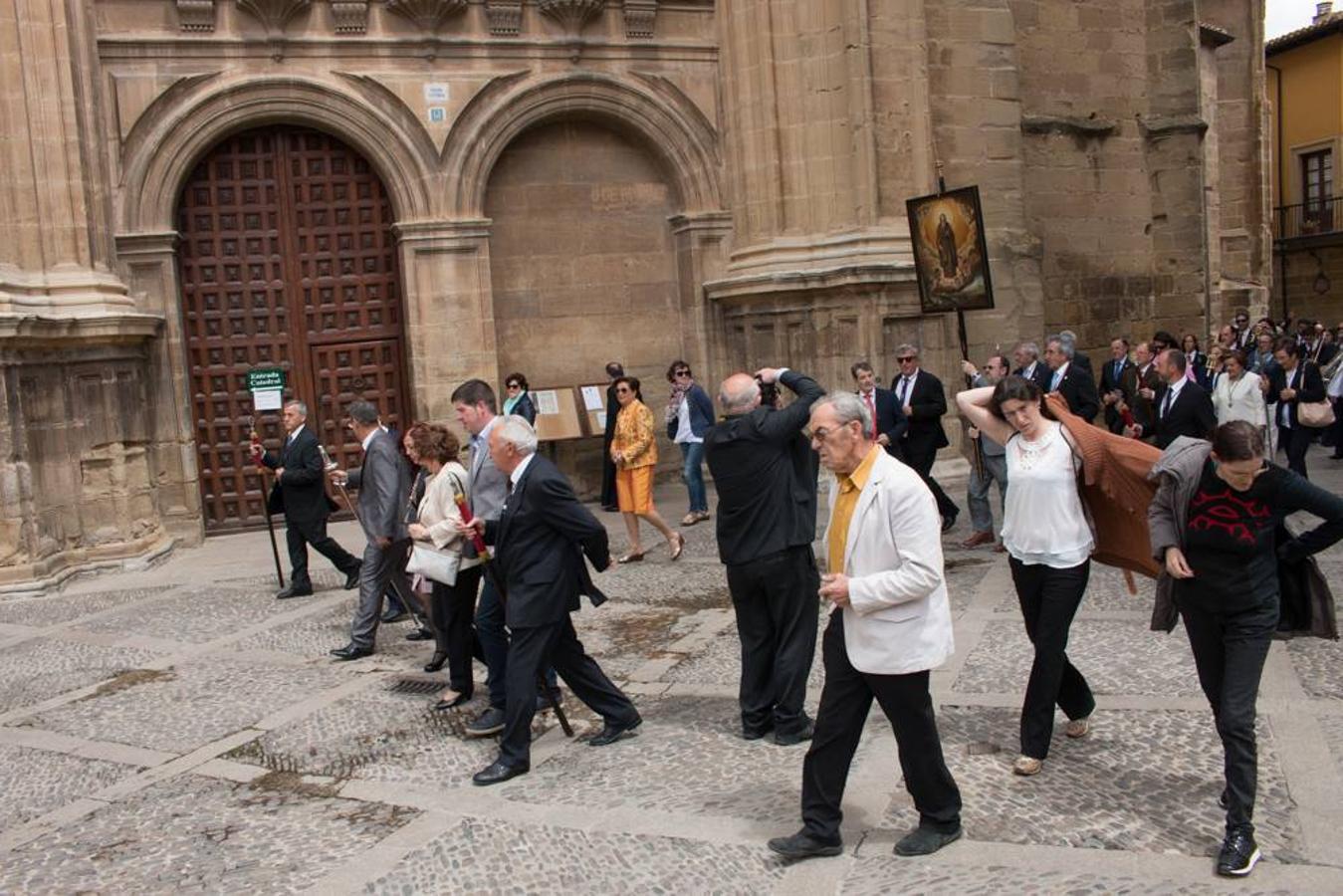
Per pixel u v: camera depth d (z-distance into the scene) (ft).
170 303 43.37
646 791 17.60
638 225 51.06
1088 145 59.82
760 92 48.03
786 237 48.14
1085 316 59.82
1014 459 17.33
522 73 47.62
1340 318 112.06
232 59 44.19
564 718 20.18
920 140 47.88
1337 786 15.83
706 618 28.27
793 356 48.24
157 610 32.73
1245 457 14.06
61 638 30.01
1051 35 58.65
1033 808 15.88
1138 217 61.52
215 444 45.80
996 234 51.39
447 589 22.33
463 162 46.91
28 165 38.27
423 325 46.70
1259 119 89.04
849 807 16.46
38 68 38.52
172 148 43.45
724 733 20.03
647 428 35.55
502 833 16.44
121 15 42.68
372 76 45.80
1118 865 14.12
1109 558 17.19
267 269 46.24
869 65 46.75
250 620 30.83
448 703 22.54
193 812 18.03
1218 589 14.65
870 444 14.79
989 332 50.88
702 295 50.62
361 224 47.37
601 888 14.61
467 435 47.03
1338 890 13.19
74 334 37.68
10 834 17.58
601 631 27.66
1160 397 32.99
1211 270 74.28
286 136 46.16
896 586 14.08
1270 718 18.52
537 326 49.83
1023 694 20.63
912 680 14.37
